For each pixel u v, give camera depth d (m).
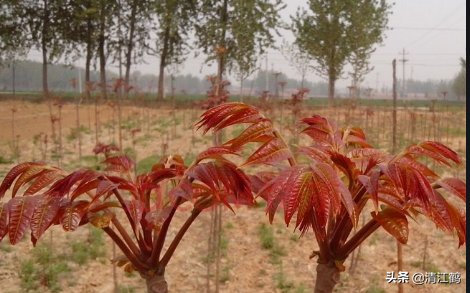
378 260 4.76
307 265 4.67
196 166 1.28
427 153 1.18
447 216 1.13
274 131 1.29
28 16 25.66
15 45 26.00
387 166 1.15
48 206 1.18
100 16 24.50
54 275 4.28
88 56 26.77
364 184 1.13
